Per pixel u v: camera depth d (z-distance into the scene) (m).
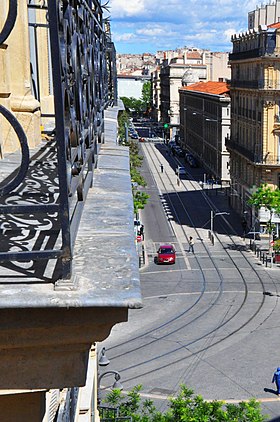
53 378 4.16
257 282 58.53
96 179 7.68
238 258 67.31
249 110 85.81
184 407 22.55
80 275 3.95
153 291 56.38
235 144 91.94
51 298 3.62
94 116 7.87
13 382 4.12
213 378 39.12
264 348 43.62
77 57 5.24
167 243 74.69
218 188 113.25
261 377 39.22
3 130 10.57
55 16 3.68
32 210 3.86
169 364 41.19
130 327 47.84
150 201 101.19
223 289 56.59
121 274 3.98
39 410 4.67
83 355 4.11
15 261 4.23
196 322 48.72
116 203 6.19
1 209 3.84
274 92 77.38
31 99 11.39
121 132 95.50
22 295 3.66
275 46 76.88
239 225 84.38
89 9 7.12
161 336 46.03
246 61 84.56
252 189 79.94
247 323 48.34
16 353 4.06
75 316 3.83
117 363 41.34
